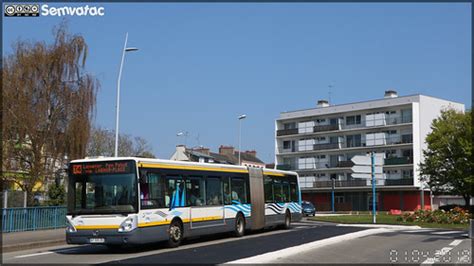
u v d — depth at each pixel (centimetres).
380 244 1978
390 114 7700
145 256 1616
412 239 2220
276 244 1944
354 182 7862
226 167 2323
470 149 5784
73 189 1773
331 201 8238
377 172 3334
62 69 3247
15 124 3061
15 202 2491
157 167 1866
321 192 8350
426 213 3678
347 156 8131
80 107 3262
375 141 7712
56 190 3228
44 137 3150
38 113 3106
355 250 1762
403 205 7444
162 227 1841
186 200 2006
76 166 1788
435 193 6234
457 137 5944
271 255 1548
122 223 1697
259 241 2092
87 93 3291
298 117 8731
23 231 2453
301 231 2675
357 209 7950
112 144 5872
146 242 1745
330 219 4331
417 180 7219
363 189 7812
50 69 3228
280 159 8919
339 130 8144
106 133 5850
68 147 3228
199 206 2081
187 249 1817
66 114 3247
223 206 2245
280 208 2770
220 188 2250
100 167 1767
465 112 6084
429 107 7531
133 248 1920
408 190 7381
